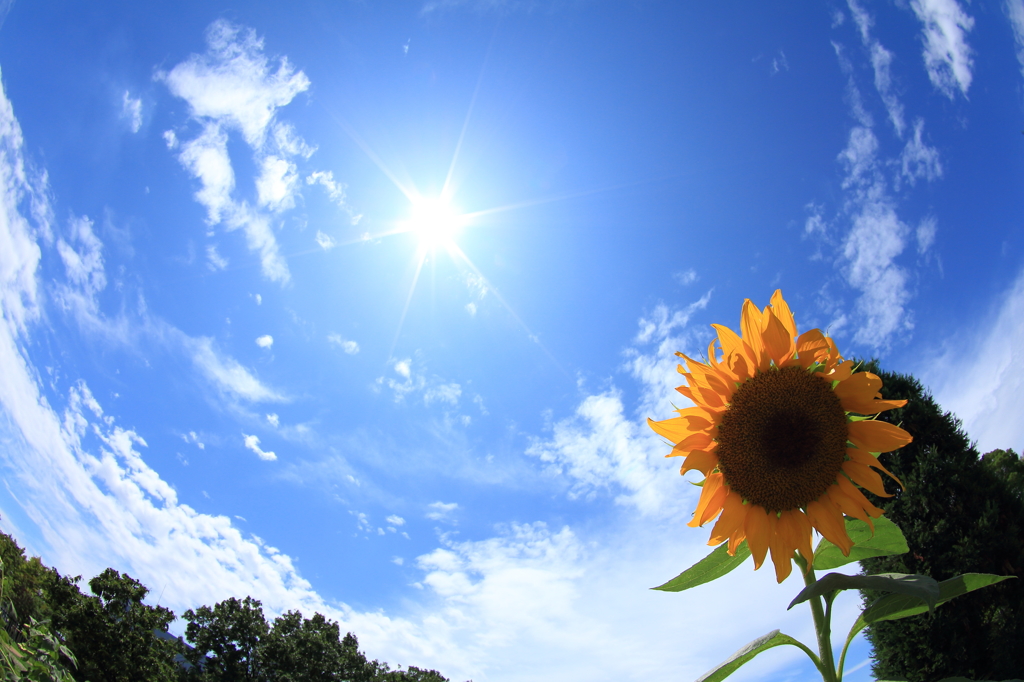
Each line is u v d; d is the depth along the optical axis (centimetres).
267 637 3619
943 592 145
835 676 164
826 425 185
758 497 191
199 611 3594
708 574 192
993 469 925
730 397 194
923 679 792
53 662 432
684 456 200
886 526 184
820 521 187
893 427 182
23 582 2608
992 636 751
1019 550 775
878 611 163
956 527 816
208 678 3425
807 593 135
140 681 3056
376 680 3941
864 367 900
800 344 192
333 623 4100
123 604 3167
